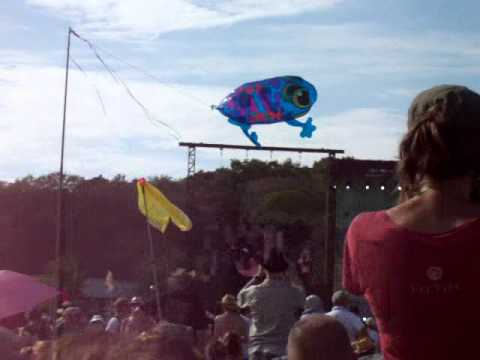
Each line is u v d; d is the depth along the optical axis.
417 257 2.34
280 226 32.28
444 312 2.31
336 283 27.52
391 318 2.38
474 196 2.41
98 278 45.22
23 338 3.41
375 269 2.41
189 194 30.42
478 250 2.30
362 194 26.20
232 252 30.34
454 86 2.46
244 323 8.77
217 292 29.53
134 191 48.44
